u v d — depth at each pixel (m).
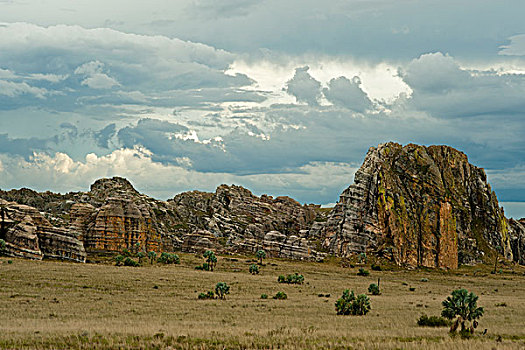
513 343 39.97
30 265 129.88
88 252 198.62
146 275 125.81
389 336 43.84
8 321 51.97
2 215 164.88
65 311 64.31
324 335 43.31
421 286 155.25
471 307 55.47
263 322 56.81
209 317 61.78
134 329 44.47
